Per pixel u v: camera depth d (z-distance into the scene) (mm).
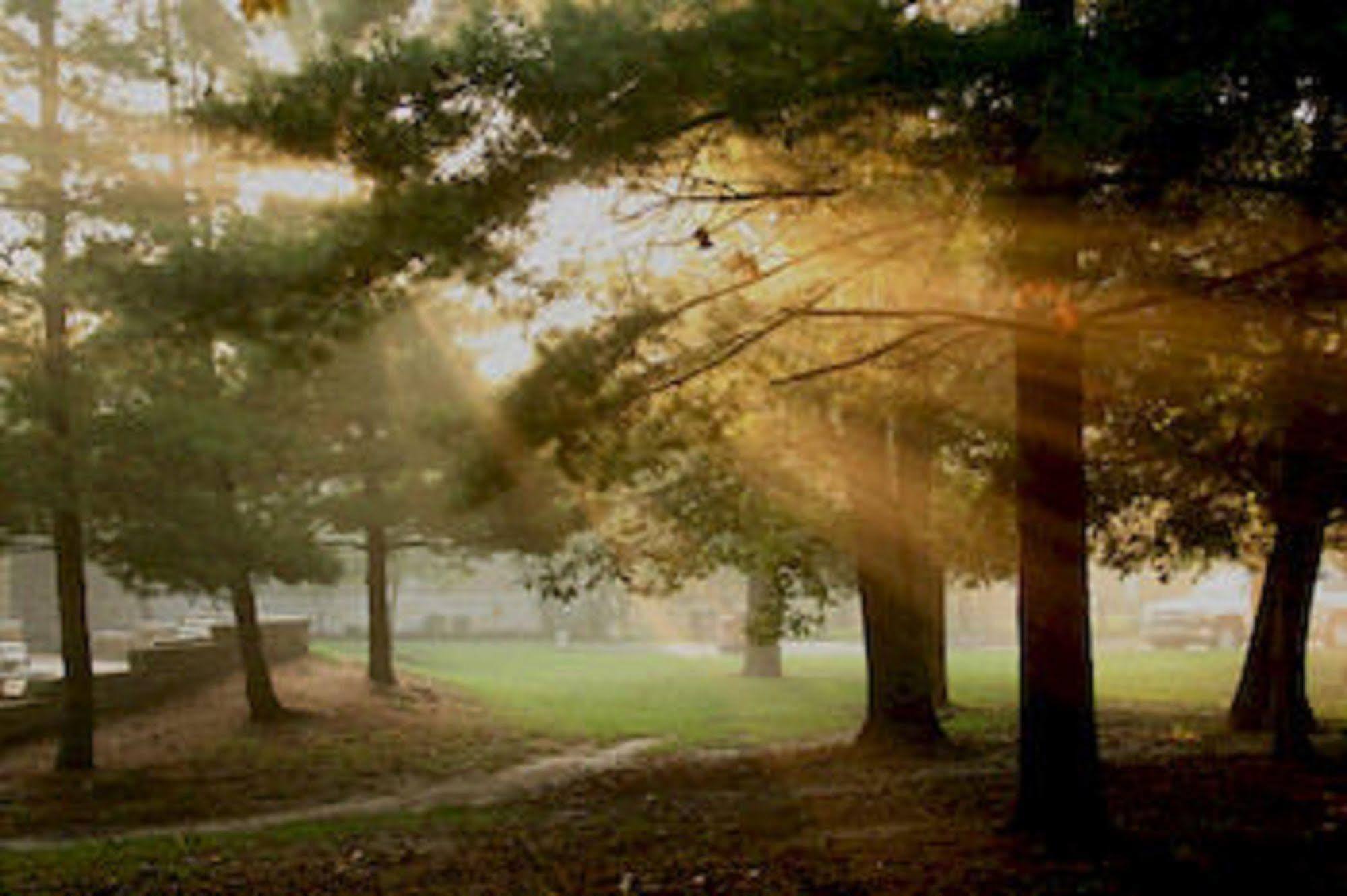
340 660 28734
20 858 11656
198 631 30672
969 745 16406
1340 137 7305
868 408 11984
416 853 10531
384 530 26328
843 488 16125
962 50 6926
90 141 15547
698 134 8234
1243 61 6234
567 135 7734
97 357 16453
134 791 16156
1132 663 32438
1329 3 6102
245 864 10602
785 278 10023
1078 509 8633
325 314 8734
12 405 16500
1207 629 40438
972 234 8727
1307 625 12281
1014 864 7977
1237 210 9148
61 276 15547
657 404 10117
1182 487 13289
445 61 7633
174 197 15172
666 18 8094
